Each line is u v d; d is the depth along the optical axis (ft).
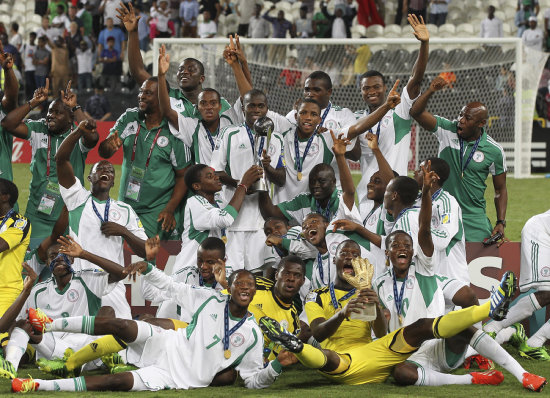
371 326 26.21
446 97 73.26
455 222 29.27
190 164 34.63
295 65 72.38
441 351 25.55
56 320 24.17
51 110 33.58
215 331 24.73
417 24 33.17
